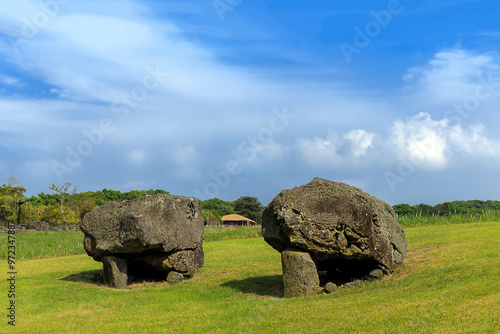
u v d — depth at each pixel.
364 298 11.04
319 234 12.05
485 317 8.38
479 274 11.69
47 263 23.11
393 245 13.50
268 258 19.73
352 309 10.12
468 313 8.74
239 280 14.98
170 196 15.89
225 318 10.50
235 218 63.88
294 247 12.56
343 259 13.15
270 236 13.14
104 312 12.02
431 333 7.96
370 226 12.35
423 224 30.67
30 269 20.91
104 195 77.38
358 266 13.59
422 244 18.59
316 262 13.14
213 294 13.37
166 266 15.76
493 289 10.08
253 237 32.78
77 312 12.03
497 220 29.25
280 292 12.98
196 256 16.73
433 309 9.26
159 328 10.00
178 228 15.80
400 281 12.27
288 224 12.02
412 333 8.04
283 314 10.34
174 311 11.75
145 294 14.00
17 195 64.06
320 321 9.46
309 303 11.16
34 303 13.05
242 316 10.55
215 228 44.16
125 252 15.00
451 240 18.70
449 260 14.09
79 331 10.09
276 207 12.38
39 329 10.37
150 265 15.91
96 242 15.69
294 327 9.23
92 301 13.24
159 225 15.13
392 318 9.02
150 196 15.33
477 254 14.64
